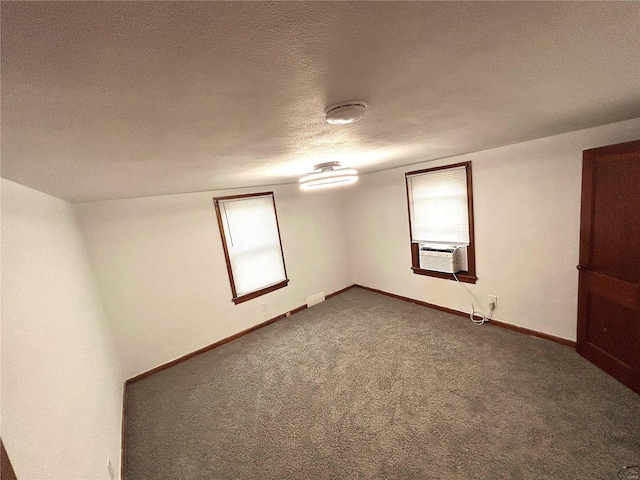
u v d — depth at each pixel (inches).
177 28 17.4
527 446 68.7
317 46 22.1
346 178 89.8
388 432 78.5
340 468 70.1
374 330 137.4
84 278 94.7
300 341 136.4
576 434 69.7
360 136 57.4
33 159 41.8
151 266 124.0
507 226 113.1
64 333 60.6
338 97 34.3
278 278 163.8
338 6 17.5
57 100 25.0
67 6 14.0
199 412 97.0
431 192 138.6
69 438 48.8
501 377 93.2
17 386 36.4
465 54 27.0
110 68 21.0
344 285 198.4
